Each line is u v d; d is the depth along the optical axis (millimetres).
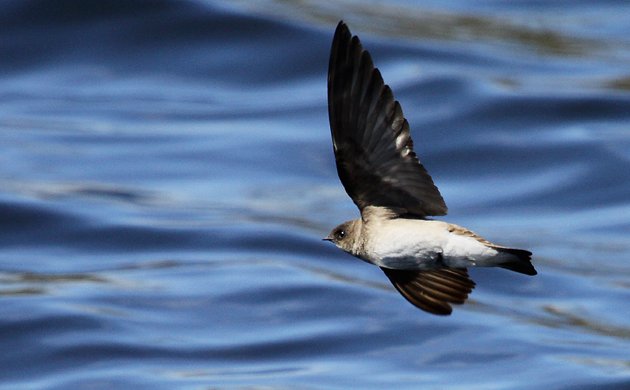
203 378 16953
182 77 27562
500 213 22953
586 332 18469
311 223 22125
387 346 17984
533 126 25125
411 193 9258
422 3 30203
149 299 19281
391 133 9117
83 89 27406
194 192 23453
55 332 18047
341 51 9117
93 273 20328
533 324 18750
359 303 19250
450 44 27875
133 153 24875
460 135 25000
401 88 26141
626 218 22484
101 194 23156
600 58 27594
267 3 29094
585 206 23078
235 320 18734
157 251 21172
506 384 16781
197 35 28109
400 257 9164
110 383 16797
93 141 25375
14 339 17891
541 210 23016
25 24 28391
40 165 24281
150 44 28078
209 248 21219
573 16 29781
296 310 19016
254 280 19938
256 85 27312
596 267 20703
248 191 23562
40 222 21781
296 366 17516
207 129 25766
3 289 19469
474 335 18266
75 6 28531
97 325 18297
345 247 9539
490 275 20406
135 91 27062
